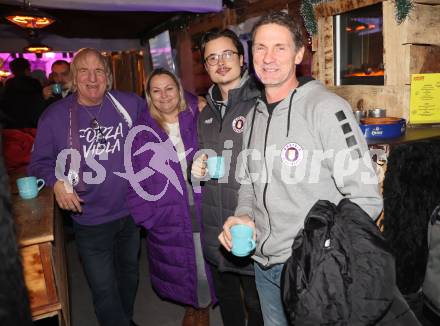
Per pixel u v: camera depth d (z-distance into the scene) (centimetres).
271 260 146
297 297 115
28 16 350
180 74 568
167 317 272
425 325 198
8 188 59
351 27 259
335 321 111
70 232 418
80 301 299
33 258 158
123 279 242
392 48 229
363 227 113
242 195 165
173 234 221
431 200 195
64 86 436
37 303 161
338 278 111
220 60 188
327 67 276
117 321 223
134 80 770
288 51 132
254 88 182
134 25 582
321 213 118
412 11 219
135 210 221
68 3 367
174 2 383
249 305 196
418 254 198
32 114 425
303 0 279
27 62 429
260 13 357
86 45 659
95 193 212
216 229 198
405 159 188
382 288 109
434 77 226
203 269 230
